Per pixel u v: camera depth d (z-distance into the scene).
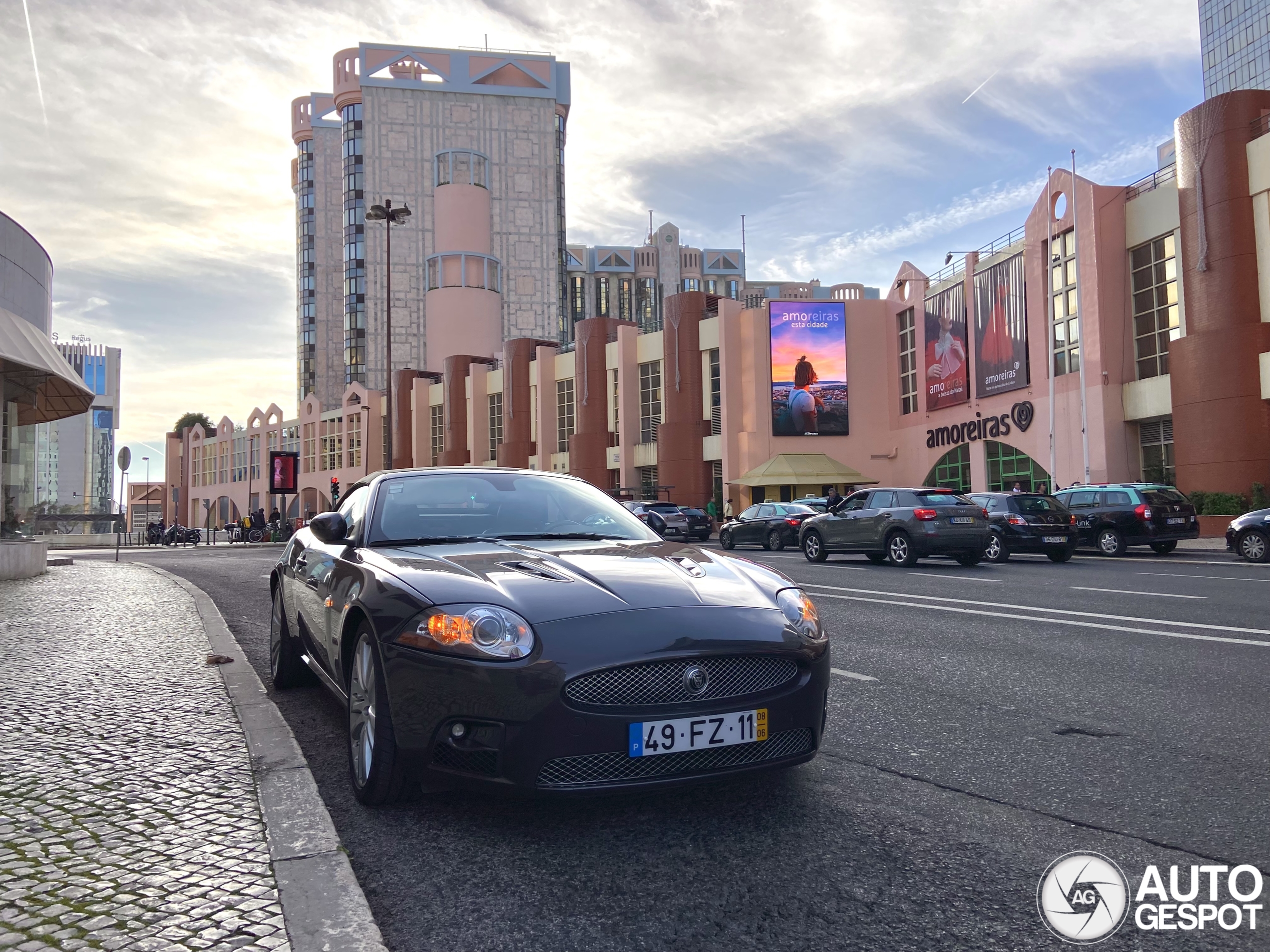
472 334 80.25
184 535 44.56
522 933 2.36
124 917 2.41
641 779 2.95
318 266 108.25
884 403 40.22
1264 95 22.67
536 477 5.04
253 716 4.72
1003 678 5.72
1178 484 23.98
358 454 65.25
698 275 153.00
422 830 3.13
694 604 3.24
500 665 2.93
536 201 95.44
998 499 17.27
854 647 6.98
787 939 2.31
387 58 93.62
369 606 3.37
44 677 5.86
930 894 2.58
